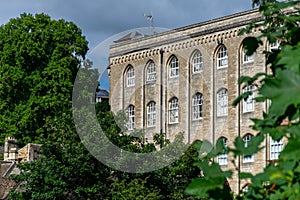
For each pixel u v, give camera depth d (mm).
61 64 86062
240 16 78500
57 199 45719
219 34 80062
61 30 87875
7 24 87812
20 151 69438
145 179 45906
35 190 46500
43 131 80438
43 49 86312
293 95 5785
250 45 8211
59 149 46562
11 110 84438
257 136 6691
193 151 47000
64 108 49844
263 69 75875
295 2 8297
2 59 86375
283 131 6539
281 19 8617
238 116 77000
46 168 46125
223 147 6801
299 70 5898
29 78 85312
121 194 44719
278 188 6723
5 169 66688
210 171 6633
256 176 6836
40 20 88250
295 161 6285
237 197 7141
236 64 78062
